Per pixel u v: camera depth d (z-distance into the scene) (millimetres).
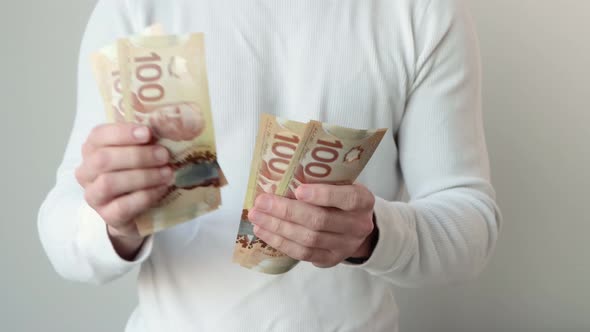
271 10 960
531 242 1621
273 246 753
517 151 1590
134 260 833
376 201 839
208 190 746
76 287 1597
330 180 730
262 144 694
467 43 1010
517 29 1544
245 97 937
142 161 694
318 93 944
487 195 998
